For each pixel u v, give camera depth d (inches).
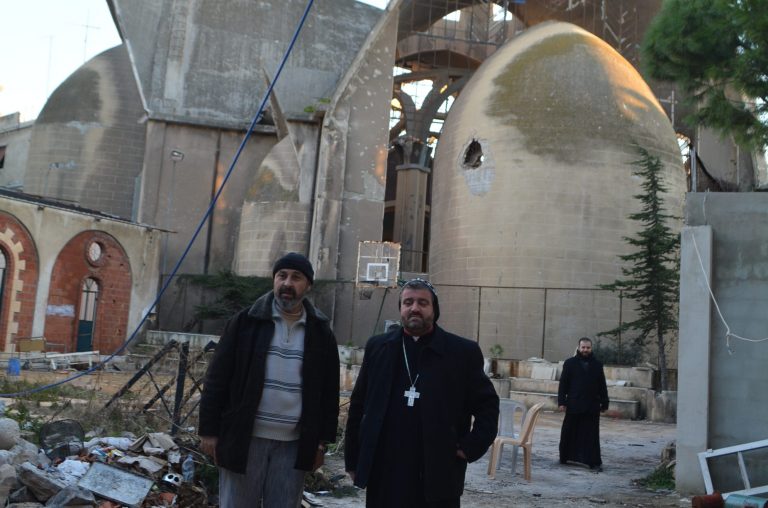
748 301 380.5
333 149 1418.6
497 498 365.7
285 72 1510.8
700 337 384.5
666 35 529.3
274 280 183.8
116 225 1283.2
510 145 1387.8
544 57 1446.9
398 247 1346.0
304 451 178.1
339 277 1391.5
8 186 2151.8
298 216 1445.6
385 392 183.2
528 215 1349.7
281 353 180.9
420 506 176.6
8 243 1130.0
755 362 375.6
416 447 178.9
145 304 1320.1
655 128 1423.5
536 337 1315.2
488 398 186.2
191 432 389.4
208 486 298.0
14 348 1128.2
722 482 368.5
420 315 184.4
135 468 294.2
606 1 1866.4
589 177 1355.8
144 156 1648.6
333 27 1736.0
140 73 1616.6
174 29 1647.4
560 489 398.9
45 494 261.6
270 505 177.5
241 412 175.6
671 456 459.2
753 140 514.9
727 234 388.5
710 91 535.2
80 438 331.0
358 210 1419.8
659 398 869.2
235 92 1660.9
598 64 1443.2
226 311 1380.4
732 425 376.5
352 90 1448.1
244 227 1503.4
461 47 2174.0
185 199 1600.6
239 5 1691.7
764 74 484.4
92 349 1253.7
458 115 1508.4
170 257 1574.8
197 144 1625.2
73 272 1219.2
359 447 185.2
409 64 2240.4
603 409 486.9
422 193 2038.6
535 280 1328.7
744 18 468.8
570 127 1371.8
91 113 1750.7
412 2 1873.8
